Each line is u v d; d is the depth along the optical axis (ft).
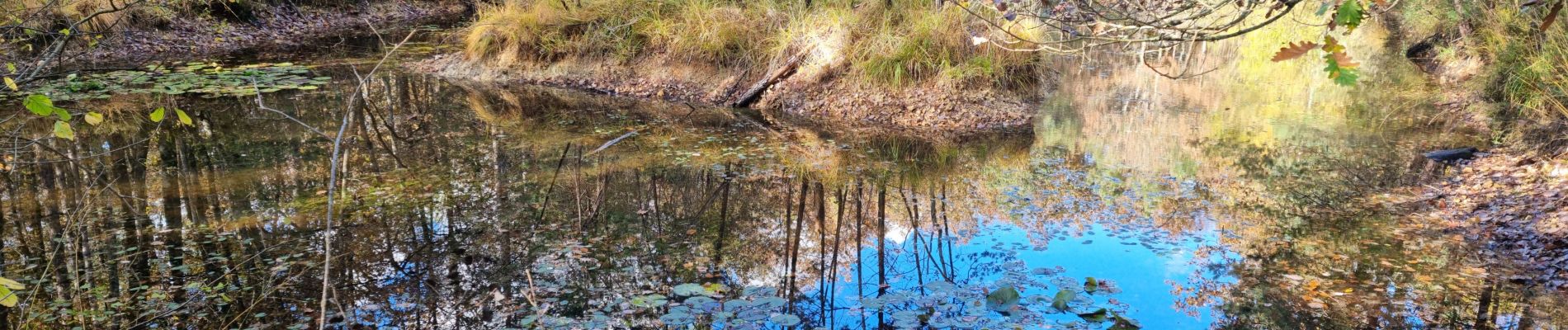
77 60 33.96
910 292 12.03
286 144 21.29
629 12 30.50
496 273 12.77
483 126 23.73
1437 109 25.71
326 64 35.27
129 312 11.26
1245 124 24.14
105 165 18.95
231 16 46.06
